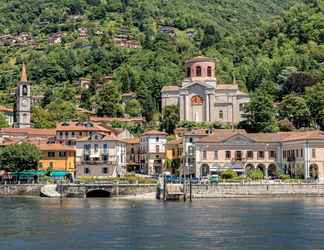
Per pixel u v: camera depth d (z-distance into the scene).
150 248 92.50
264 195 179.12
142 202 169.12
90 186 189.38
